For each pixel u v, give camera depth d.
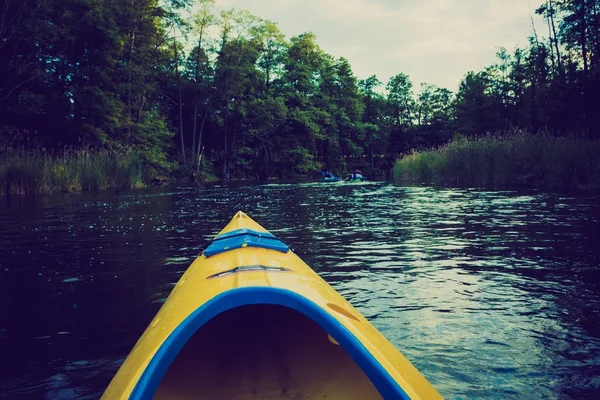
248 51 45.47
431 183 19.92
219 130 47.06
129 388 1.28
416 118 78.50
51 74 26.47
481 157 17.30
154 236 7.05
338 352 2.14
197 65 42.78
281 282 1.86
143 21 34.72
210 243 3.20
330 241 6.37
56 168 18.72
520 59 42.50
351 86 67.25
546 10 28.17
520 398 2.18
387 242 6.23
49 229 7.87
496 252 5.40
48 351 2.82
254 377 2.06
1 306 3.71
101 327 3.21
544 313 3.31
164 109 42.88
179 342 1.36
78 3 28.39
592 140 17.05
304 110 54.16
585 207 9.15
